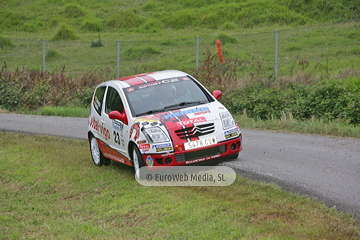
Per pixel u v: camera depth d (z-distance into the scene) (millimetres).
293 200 12570
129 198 14758
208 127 15789
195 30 76750
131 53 60281
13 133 30031
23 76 45500
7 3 103375
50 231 13281
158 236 11414
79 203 15703
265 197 12992
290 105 27625
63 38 76062
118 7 98125
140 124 16016
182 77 18516
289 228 10797
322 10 73750
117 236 11883
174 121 15828
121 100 17578
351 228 10531
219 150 15805
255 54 49500
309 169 15672
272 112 27719
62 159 21891
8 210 16078
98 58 60656
